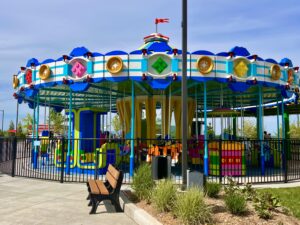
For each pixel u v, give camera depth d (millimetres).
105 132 15742
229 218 4859
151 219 4887
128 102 14680
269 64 11273
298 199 7207
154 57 10188
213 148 10945
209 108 22188
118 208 5953
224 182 8914
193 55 10273
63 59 10938
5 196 7289
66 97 16672
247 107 20922
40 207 6281
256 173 11781
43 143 13750
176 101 14445
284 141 9875
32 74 11992
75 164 11445
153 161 5746
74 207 6297
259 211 4992
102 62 10414
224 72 10492
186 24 6613
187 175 6117
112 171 6602
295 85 12867
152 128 14234
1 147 13086
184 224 4621
